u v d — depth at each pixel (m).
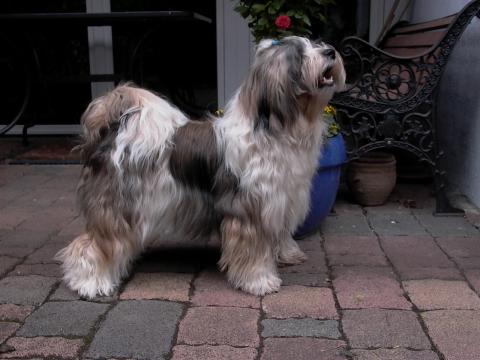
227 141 1.88
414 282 2.01
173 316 1.86
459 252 2.20
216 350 1.73
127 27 3.62
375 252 2.21
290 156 1.90
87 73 3.91
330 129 2.28
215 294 1.96
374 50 2.42
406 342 1.75
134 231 1.95
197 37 3.82
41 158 3.31
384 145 2.48
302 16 2.39
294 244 2.15
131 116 1.93
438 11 2.95
